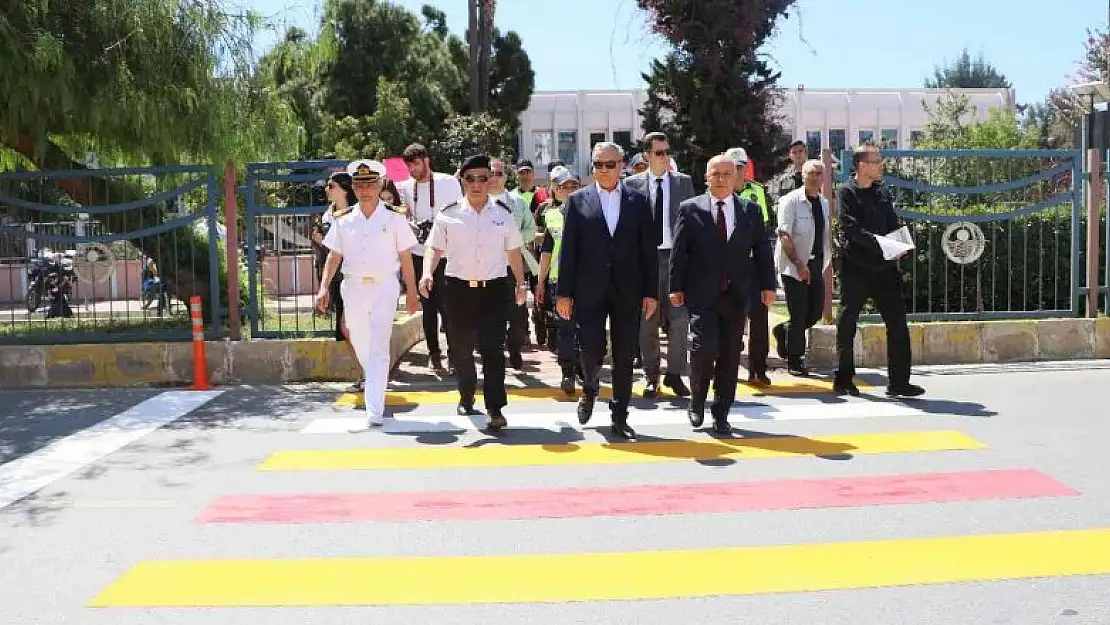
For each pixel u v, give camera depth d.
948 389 8.88
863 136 49.69
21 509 5.75
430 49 39.12
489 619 4.16
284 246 10.53
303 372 9.91
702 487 5.98
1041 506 5.52
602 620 4.13
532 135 49.47
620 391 7.22
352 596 4.42
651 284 7.15
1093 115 10.50
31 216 10.67
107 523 5.48
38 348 9.83
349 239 7.78
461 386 8.05
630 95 49.69
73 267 10.48
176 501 5.88
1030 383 9.07
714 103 21.67
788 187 12.04
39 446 7.26
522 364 10.70
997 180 11.41
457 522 5.41
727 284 7.24
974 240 10.56
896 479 6.07
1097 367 9.88
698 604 4.28
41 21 10.29
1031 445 6.83
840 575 4.57
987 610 4.15
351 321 7.84
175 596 4.44
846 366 8.70
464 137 29.75
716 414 7.36
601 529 5.26
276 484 6.20
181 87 10.86
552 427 7.67
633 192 7.19
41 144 10.84
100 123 10.59
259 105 11.68
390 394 9.12
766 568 4.67
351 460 6.76
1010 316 10.63
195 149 11.13
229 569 4.77
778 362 10.42
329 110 36.31
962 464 6.38
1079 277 10.95
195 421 8.09
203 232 12.26
